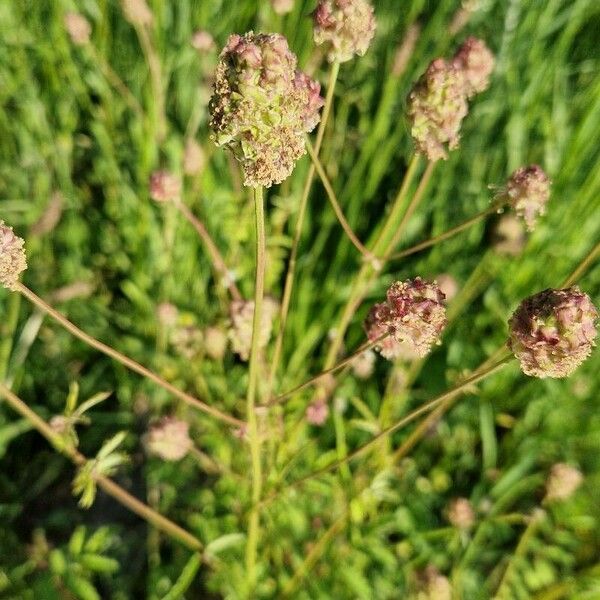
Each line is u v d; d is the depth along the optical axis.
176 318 0.14
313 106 0.09
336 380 0.14
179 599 0.12
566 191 0.14
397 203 0.11
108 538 0.12
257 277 0.08
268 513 0.13
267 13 0.14
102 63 0.14
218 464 0.13
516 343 0.08
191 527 0.14
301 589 0.13
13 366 0.14
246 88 0.06
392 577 0.13
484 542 0.14
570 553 0.14
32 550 0.13
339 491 0.14
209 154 0.14
